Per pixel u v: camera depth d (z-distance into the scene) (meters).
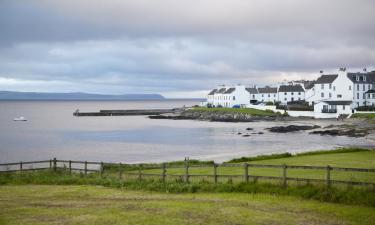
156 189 26.88
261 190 24.91
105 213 20.39
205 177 29.08
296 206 21.27
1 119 173.50
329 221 18.62
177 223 18.48
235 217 19.36
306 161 40.34
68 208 21.64
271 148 71.31
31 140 91.50
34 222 18.89
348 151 51.56
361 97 139.75
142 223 18.55
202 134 100.81
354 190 22.38
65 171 36.06
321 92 147.25
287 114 147.00
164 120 160.62
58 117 190.25
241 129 112.19
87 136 100.06
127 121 157.88
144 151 71.44
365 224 18.19
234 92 182.25
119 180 29.88
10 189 28.05
